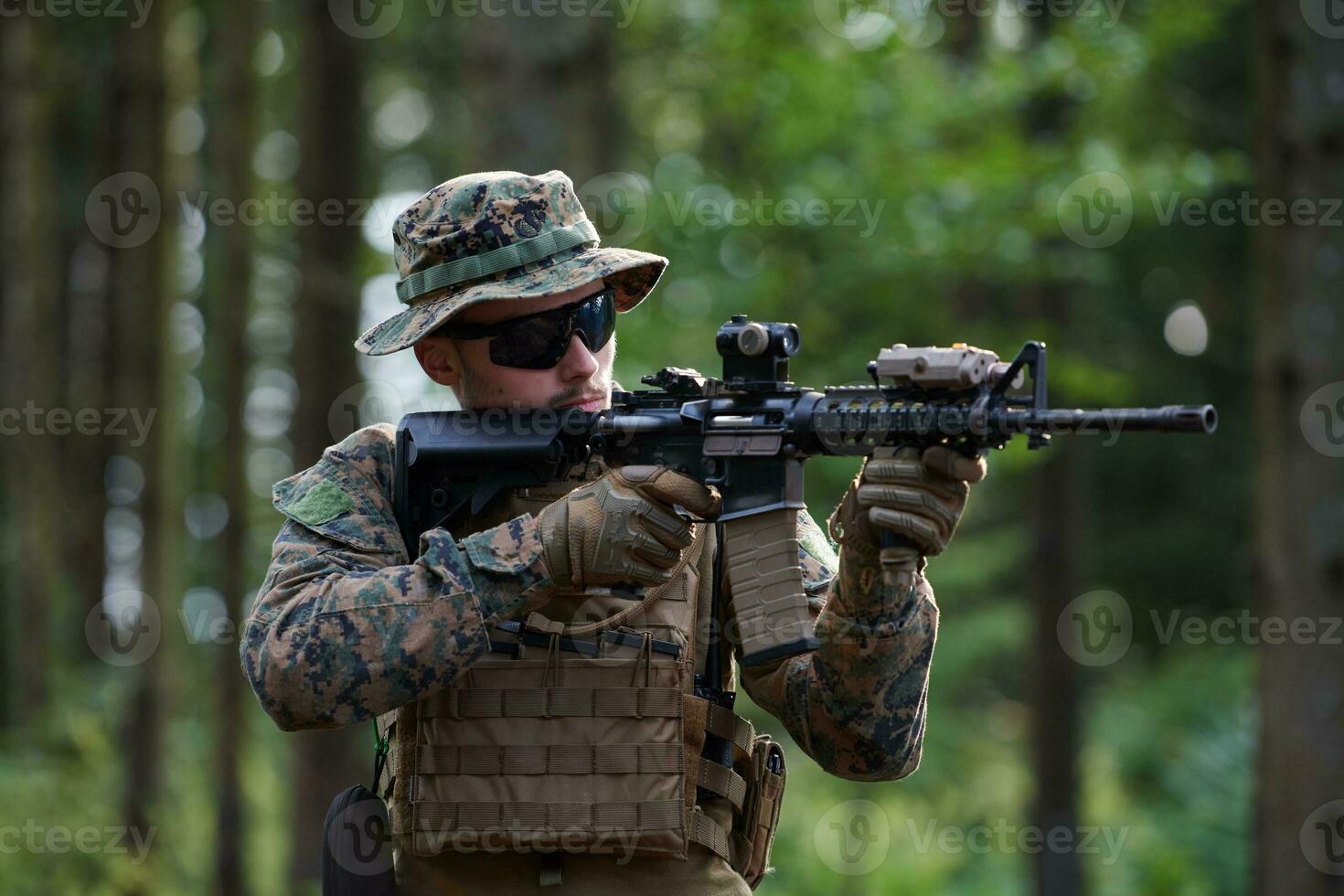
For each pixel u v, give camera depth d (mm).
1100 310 35188
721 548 5480
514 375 5465
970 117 19375
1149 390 36094
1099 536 40125
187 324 30719
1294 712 13234
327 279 21984
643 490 5000
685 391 5305
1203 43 29984
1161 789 35312
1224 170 19078
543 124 14320
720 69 20734
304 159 23844
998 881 28797
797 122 18969
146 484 21625
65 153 29000
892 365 4777
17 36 20859
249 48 22391
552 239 5477
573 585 5039
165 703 21344
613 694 5117
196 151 27281
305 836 22656
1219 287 35156
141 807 20953
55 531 22609
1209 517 39250
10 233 21062
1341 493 13148
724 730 5320
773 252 19312
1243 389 36688
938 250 18531
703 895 5180
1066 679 27031
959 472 4727
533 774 5090
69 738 21516
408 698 4922
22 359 21422
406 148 34000
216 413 29828
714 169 20875
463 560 4996
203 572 31453
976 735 36281
